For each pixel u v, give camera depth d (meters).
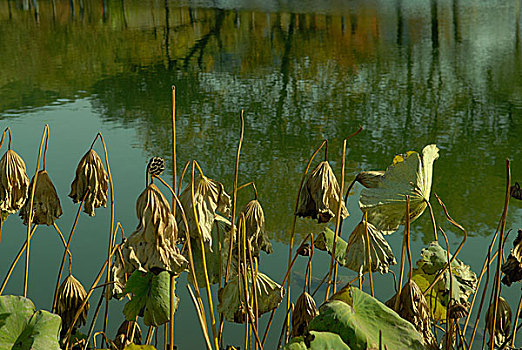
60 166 6.37
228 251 1.77
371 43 17.06
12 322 1.52
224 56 15.38
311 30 19.66
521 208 5.48
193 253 1.74
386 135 8.17
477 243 4.62
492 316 1.72
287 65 13.98
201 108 9.78
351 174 6.56
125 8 26.83
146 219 1.42
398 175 1.78
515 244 1.75
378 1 28.72
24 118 8.89
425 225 5.05
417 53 15.23
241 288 1.74
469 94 10.66
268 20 22.20
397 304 1.73
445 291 1.95
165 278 1.60
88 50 16.31
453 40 17.23
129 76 12.68
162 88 11.44
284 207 5.52
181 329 3.32
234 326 3.38
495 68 13.02
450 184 6.23
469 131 8.33
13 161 1.72
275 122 8.90
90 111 9.45
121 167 6.48
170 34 19.52
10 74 12.73
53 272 4.00
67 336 1.75
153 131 8.23
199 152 7.28
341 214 1.79
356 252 1.72
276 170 6.67
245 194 5.92
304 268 4.09
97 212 5.07
